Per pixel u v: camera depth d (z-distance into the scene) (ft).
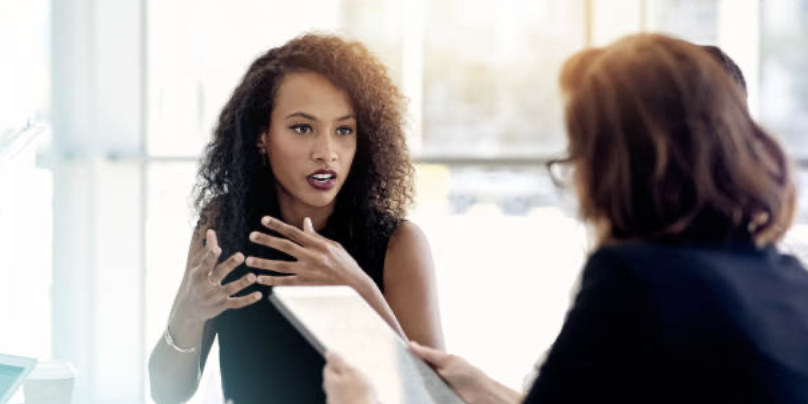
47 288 11.28
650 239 3.18
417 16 12.37
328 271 4.72
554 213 11.90
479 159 12.03
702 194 3.15
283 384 4.99
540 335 12.00
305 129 5.22
